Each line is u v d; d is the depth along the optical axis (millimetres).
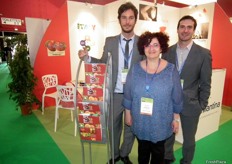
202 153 2588
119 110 2057
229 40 4258
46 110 4348
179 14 5309
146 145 1681
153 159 1674
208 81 1824
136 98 1520
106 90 1599
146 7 4574
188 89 1863
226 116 3959
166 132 1554
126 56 1952
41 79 4406
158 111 1471
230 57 4297
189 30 1766
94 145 2809
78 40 4766
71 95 3111
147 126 1533
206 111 2939
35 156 2533
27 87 3973
